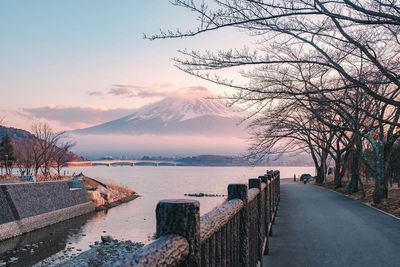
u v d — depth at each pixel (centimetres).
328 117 1839
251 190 588
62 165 7519
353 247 1012
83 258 2220
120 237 3052
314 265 816
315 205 2264
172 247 178
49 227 3519
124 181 13075
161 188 9681
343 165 4069
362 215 1755
